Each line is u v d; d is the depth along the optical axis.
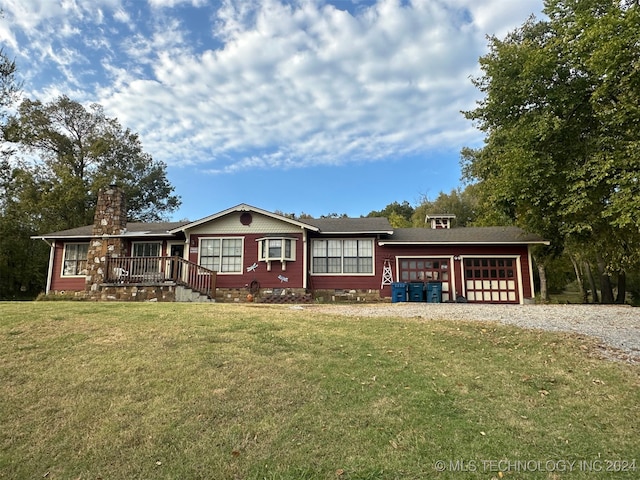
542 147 14.49
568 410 4.17
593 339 6.80
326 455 3.30
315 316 8.83
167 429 3.69
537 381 4.94
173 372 4.98
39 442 3.49
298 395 4.42
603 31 11.72
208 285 16.27
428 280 16.91
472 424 3.85
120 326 7.09
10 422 3.80
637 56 11.56
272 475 3.04
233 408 4.09
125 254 17.66
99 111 34.22
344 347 6.20
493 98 16.08
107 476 3.06
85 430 3.67
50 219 29.45
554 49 14.82
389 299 16.70
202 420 3.86
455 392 4.58
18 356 5.45
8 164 24.38
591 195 13.58
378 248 17.14
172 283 14.55
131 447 3.41
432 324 7.99
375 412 4.06
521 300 16.47
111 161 34.84
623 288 18.28
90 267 16.97
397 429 3.74
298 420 3.88
